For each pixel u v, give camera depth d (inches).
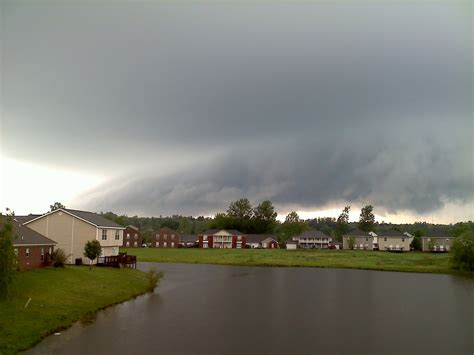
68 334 1075.3
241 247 6776.6
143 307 1477.6
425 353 973.2
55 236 2402.8
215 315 1362.0
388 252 5265.8
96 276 1831.9
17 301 1197.1
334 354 956.6
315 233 7175.2
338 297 1764.3
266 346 1010.7
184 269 3068.4
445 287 2116.1
